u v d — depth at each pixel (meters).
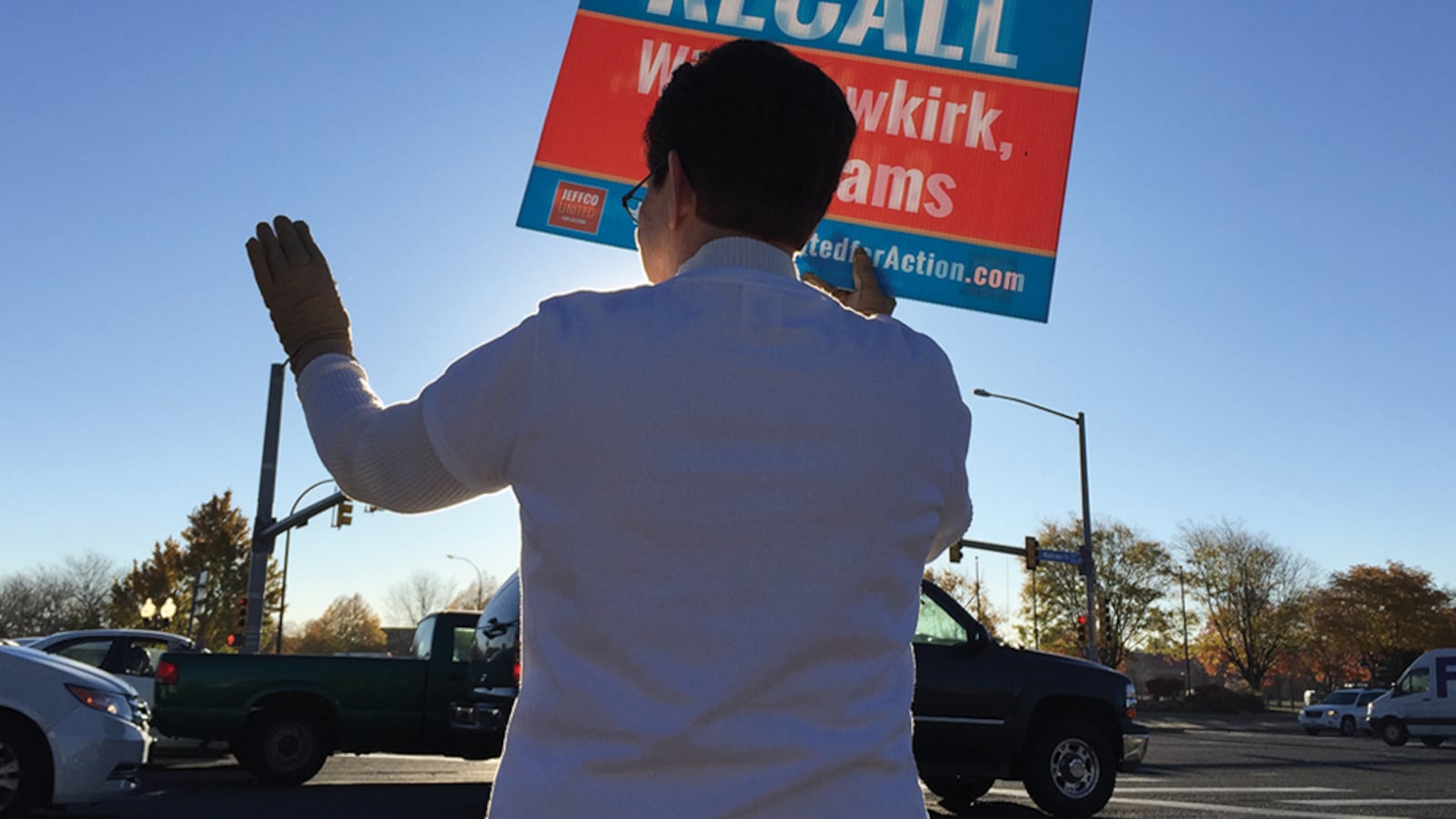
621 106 2.12
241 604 25.08
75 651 12.01
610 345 1.06
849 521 1.07
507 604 10.14
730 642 1.01
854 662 1.06
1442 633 60.25
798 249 1.26
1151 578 60.84
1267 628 60.12
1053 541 61.16
